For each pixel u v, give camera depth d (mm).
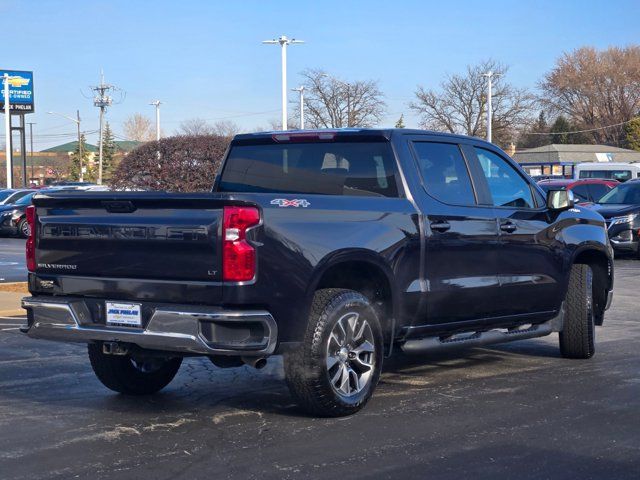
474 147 7797
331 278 6582
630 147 80062
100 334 6078
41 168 108188
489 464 5312
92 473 5148
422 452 5543
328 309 6117
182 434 5965
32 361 8664
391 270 6641
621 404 6812
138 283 5980
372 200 6664
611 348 9367
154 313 5832
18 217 30469
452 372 8094
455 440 5809
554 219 8273
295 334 5973
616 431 6043
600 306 9133
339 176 7324
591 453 5539
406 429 6070
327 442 5754
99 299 6191
